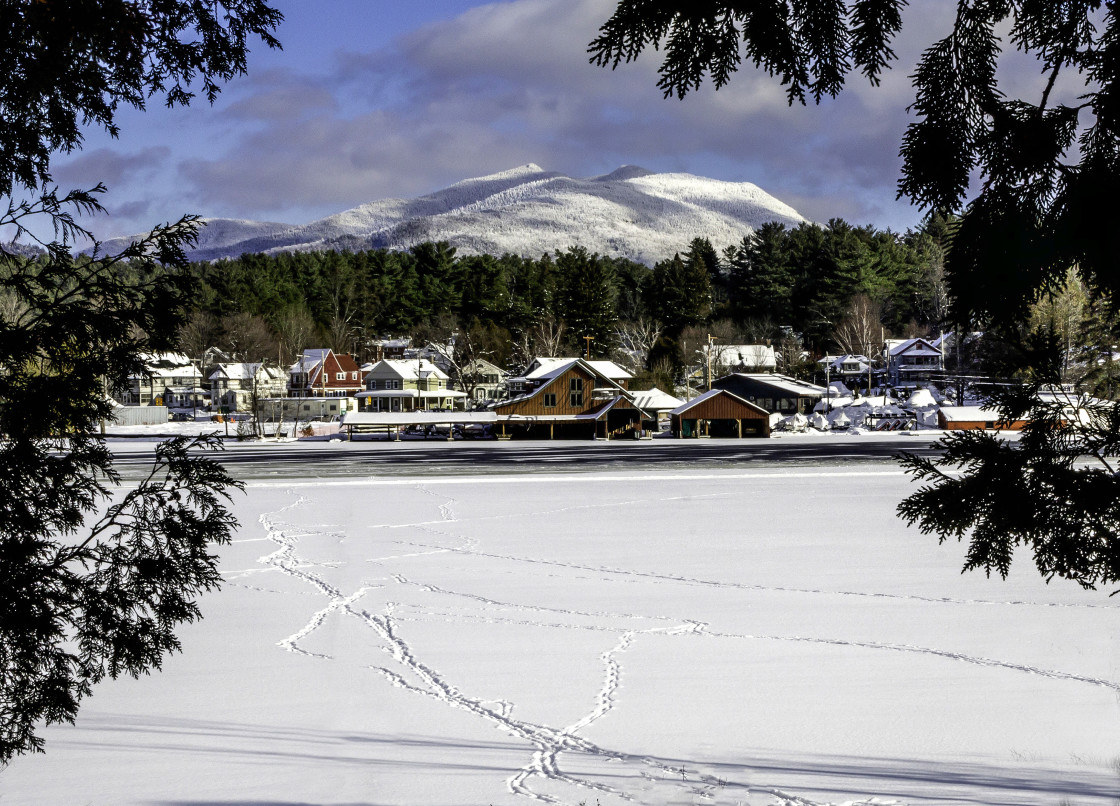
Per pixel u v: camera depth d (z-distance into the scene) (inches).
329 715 554.3
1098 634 741.3
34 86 277.7
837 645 716.0
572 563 1120.2
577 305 5935.0
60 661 291.4
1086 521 236.2
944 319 219.6
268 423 4889.3
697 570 1065.5
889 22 189.5
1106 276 206.5
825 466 2551.7
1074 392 240.5
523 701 579.8
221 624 809.5
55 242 293.3
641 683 616.7
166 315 293.6
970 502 244.1
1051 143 201.5
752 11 193.6
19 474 278.2
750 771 437.1
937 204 212.7
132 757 468.4
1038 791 391.9
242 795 406.3
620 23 198.1
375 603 895.7
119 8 279.3
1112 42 198.8
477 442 3981.3
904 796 387.9
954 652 690.8
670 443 3745.1
